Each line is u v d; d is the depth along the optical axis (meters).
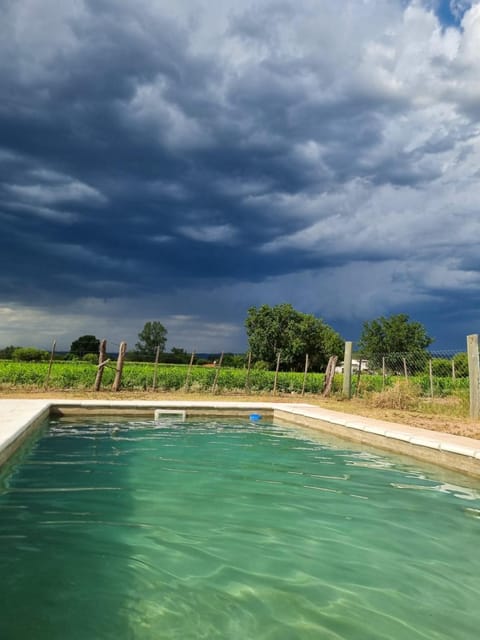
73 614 2.98
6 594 3.20
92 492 5.67
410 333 61.38
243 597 3.29
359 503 5.55
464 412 12.23
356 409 13.48
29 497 5.41
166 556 3.93
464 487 6.30
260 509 5.24
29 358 32.78
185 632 2.83
